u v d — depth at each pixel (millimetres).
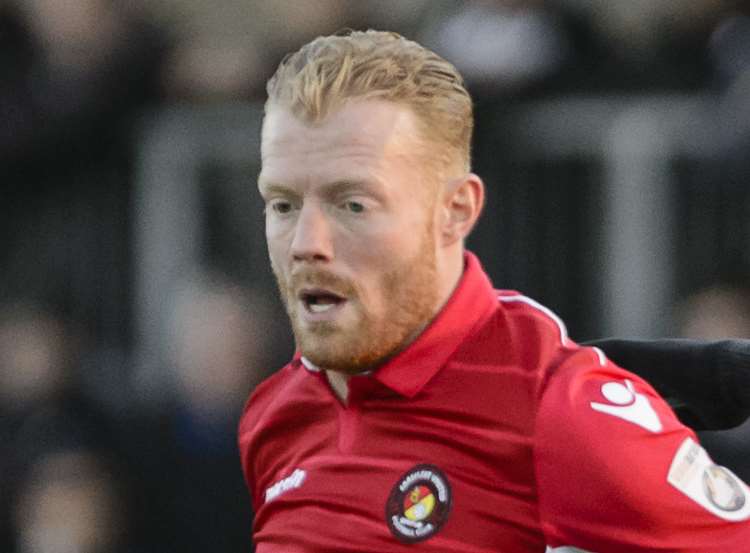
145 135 26297
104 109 26047
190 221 26219
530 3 25172
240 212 26078
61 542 23359
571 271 25188
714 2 25062
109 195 26500
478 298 10680
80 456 23703
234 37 29062
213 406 23828
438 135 10336
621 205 24891
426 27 25688
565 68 25094
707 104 24703
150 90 26344
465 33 25172
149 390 25250
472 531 10234
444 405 10461
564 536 10086
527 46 24984
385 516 10406
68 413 24172
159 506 23703
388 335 10367
